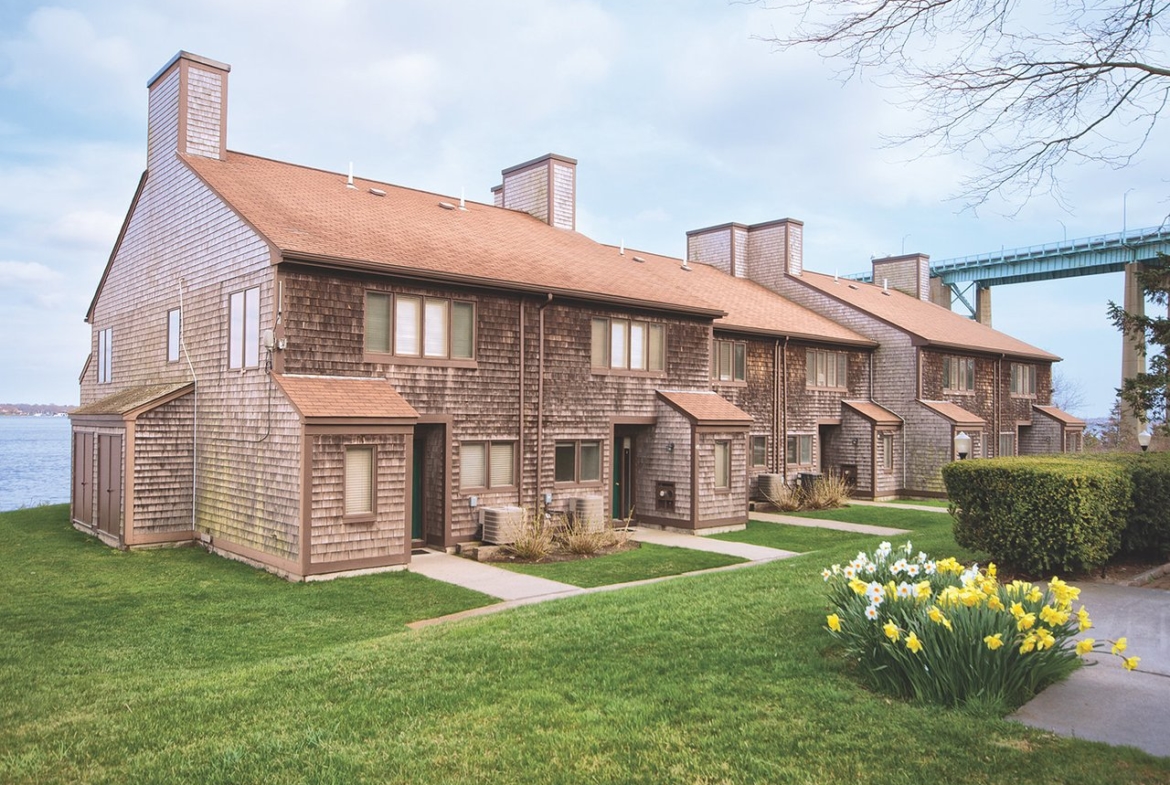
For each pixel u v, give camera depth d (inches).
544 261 717.3
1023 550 363.3
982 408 1189.1
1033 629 216.7
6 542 629.0
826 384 1050.7
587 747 193.8
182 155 656.4
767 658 255.4
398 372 569.9
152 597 436.5
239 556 554.3
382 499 515.2
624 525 753.0
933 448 1034.7
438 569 528.1
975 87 269.6
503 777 179.9
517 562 559.2
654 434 755.4
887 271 1497.3
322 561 487.8
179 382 650.2
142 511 601.3
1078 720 198.8
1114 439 1833.2
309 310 528.7
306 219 588.4
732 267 1232.8
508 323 637.9
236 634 359.3
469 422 610.9
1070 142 276.7
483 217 808.3
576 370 687.1
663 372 759.7
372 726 211.9
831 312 1146.7
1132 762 172.9
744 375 941.8
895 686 219.3
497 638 296.7
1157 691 218.4
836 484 956.0
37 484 1776.6
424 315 587.2
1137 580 361.1
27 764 194.7
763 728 199.8
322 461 489.4
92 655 323.3
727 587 377.4
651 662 256.4
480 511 614.2
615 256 868.0
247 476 546.3
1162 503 392.8
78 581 480.4
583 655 268.5
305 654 319.9
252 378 542.6
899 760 178.5
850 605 245.3
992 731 191.2
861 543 548.7
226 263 582.6
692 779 175.5
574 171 933.8
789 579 389.4
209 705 233.6
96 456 656.4
